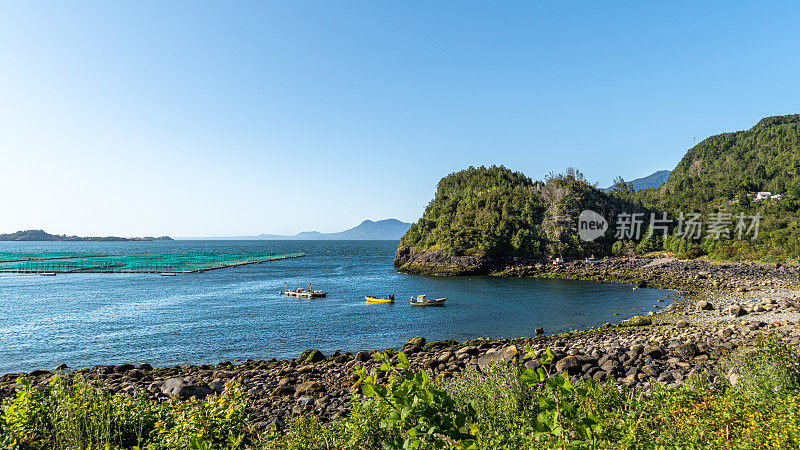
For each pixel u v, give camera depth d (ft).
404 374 17.16
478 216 323.16
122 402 29.91
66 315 126.00
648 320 101.09
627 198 434.71
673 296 154.51
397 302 151.84
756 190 495.82
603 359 56.13
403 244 343.05
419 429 15.42
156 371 68.39
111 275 256.32
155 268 293.84
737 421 21.31
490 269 267.39
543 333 101.35
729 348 59.26
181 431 24.17
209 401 28.25
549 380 16.42
